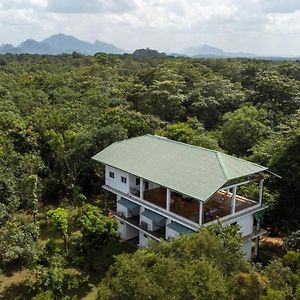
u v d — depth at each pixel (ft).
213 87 213.87
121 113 165.48
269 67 262.47
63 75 302.04
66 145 131.34
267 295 51.98
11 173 113.39
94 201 129.39
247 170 86.48
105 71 330.95
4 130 142.92
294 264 65.26
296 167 97.76
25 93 218.59
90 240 87.30
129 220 99.86
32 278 86.28
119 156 103.40
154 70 263.90
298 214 99.71
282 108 189.47
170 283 50.67
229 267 59.26
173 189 82.99
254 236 90.17
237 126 149.48
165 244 61.77
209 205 88.53
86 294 82.02
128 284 51.60
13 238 86.22
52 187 127.54
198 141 132.57
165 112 207.31
